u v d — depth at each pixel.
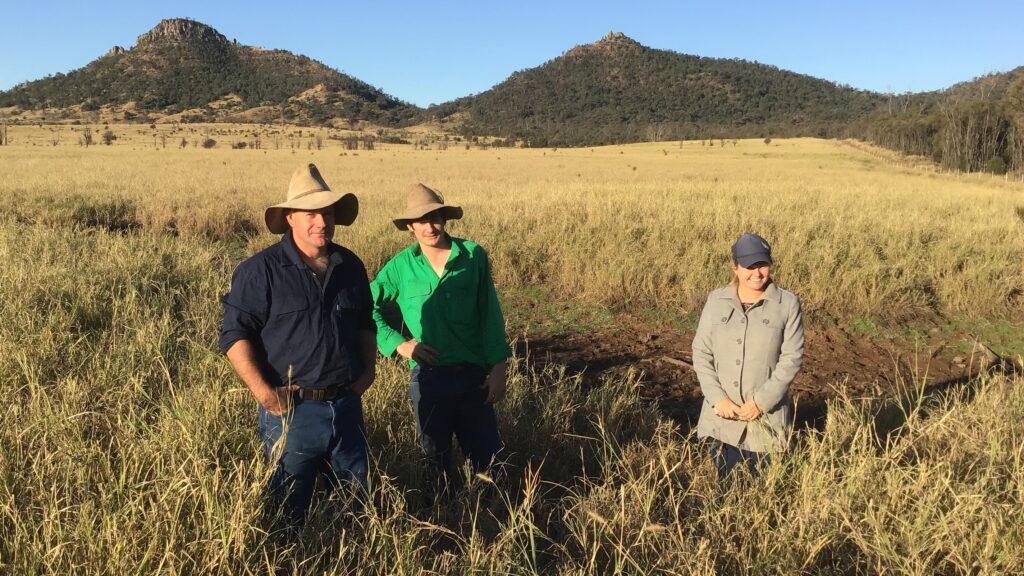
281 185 21.31
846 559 2.43
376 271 8.77
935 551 2.31
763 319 3.05
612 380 5.22
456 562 2.43
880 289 7.64
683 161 69.50
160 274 7.09
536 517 2.91
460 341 3.20
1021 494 2.55
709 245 9.23
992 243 9.77
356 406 2.70
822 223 10.73
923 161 81.38
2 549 2.15
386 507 2.86
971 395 5.16
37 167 33.38
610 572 2.50
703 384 3.18
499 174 40.75
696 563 2.30
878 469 2.88
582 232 10.09
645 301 7.93
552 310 7.84
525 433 3.83
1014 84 65.81
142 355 4.30
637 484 2.79
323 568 2.36
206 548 2.13
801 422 4.79
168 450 2.68
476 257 3.18
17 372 3.82
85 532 2.12
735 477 2.83
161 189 18.39
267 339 2.51
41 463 2.58
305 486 2.62
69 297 5.65
